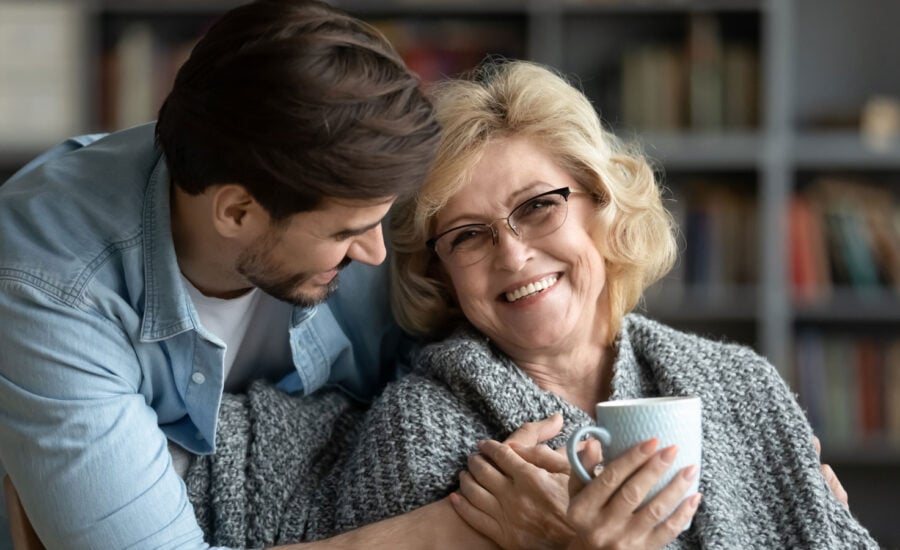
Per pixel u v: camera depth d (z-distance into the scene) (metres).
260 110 1.35
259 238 1.47
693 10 4.11
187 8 4.16
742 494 1.69
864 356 4.05
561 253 1.67
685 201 4.16
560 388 1.77
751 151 4.04
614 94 4.19
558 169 1.71
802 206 4.10
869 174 4.37
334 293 1.81
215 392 1.64
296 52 1.36
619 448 1.36
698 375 1.75
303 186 1.37
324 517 1.71
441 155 1.68
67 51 4.02
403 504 1.64
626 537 1.34
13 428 1.47
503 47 4.23
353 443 1.82
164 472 1.52
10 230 1.52
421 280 1.80
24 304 1.47
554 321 1.68
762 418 1.73
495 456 1.56
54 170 1.60
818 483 1.67
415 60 4.18
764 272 4.06
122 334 1.54
